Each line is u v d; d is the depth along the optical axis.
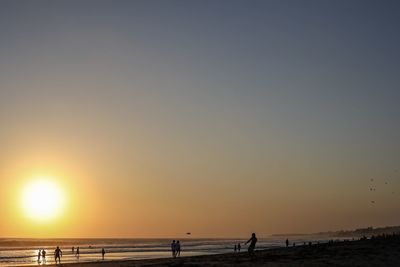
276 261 37.59
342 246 54.81
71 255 102.12
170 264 39.66
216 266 34.66
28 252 140.12
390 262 36.75
